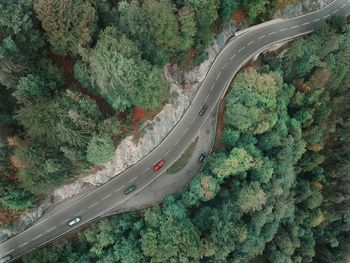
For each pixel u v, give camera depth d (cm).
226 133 9706
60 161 7925
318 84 10856
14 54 7325
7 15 6994
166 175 9750
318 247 13088
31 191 7981
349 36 11250
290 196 10912
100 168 8944
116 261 8431
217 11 9744
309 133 11150
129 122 8800
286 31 11438
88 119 7700
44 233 8906
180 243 8294
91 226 8900
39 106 7562
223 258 8712
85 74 7894
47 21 7225
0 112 7850
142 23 7831
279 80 10131
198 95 10444
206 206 9250
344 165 12169
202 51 9894
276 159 10119
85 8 7412
